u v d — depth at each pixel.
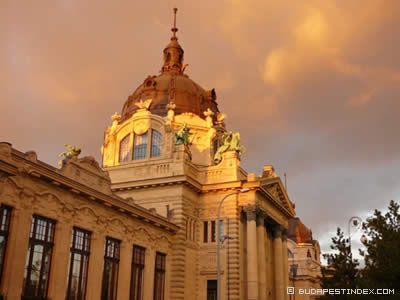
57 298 37.03
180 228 57.44
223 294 57.72
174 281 55.44
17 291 33.12
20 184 34.34
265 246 69.75
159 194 59.72
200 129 74.62
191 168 62.78
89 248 42.31
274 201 67.88
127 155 70.44
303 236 126.31
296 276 116.31
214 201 62.41
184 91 79.44
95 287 41.88
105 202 44.00
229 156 64.06
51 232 37.81
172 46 91.75
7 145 32.44
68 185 38.97
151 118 69.62
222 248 59.75
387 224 38.94
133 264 48.84
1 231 32.72
